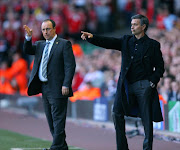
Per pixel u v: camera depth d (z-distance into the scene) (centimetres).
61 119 2125
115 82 3741
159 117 2000
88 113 3656
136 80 2002
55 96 2116
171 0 5441
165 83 3120
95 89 3891
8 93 4750
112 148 2470
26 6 5978
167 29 4900
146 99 1988
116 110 2028
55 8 5506
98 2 5712
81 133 3058
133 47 2008
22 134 3069
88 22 5538
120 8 5778
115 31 5666
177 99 2995
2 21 6094
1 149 2477
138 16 2003
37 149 2445
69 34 5453
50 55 2130
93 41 2038
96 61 4481
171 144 2495
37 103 4125
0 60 5769
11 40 5875
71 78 2097
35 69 2147
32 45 2188
